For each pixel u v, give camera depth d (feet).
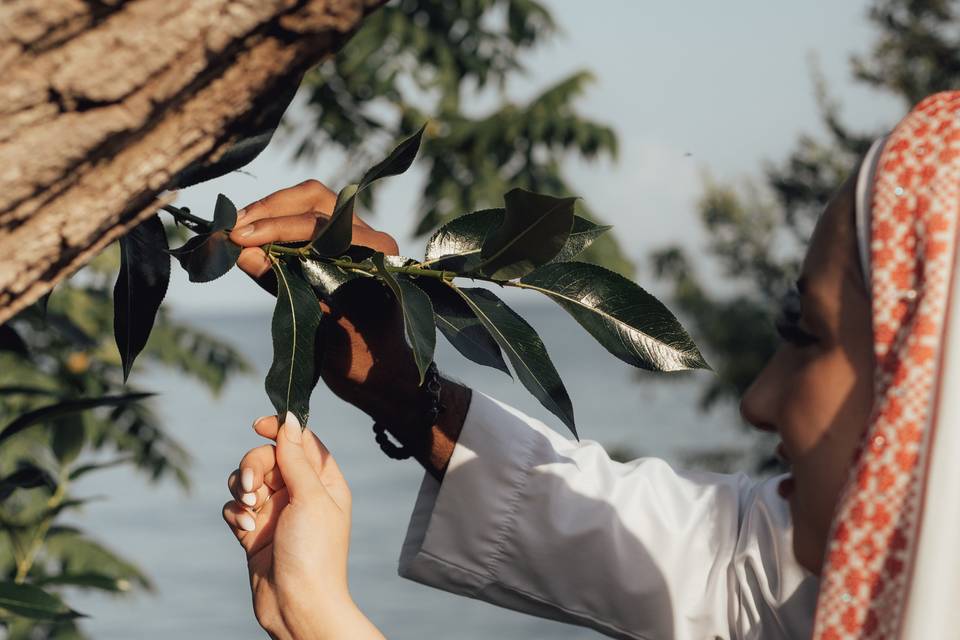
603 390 220.23
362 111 22.66
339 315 3.69
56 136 2.13
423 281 3.35
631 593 4.22
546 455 4.41
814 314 2.76
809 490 2.76
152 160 2.30
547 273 3.28
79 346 4.83
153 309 3.31
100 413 16.16
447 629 60.39
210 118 2.32
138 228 3.28
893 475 2.45
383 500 102.06
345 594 3.17
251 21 2.15
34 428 12.34
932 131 2.59
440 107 23.35
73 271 2.46
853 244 2.71
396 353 3.97
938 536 2.36
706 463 37.99
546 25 25.30
